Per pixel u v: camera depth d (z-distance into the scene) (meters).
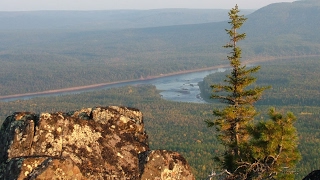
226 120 28.03
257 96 29.25
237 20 29.00
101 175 13.98
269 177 18.50
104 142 15.18
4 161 13.64
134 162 14.86
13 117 15.26
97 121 16.86
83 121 15.55
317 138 118.62
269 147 18.64
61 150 14.39
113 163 14.59
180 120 156.88
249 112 28.19
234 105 28.91
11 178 12.67
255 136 19.64
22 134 14.52
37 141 14.44
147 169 14.62
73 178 13.15
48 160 13.04
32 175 12.66
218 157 25.36
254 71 29.19
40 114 15.05
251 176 18.53
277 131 18.72
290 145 18.69
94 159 14.47
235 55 28.98
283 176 18.97
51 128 14.78
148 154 14.92
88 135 15.18
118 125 16.86
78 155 14.43
